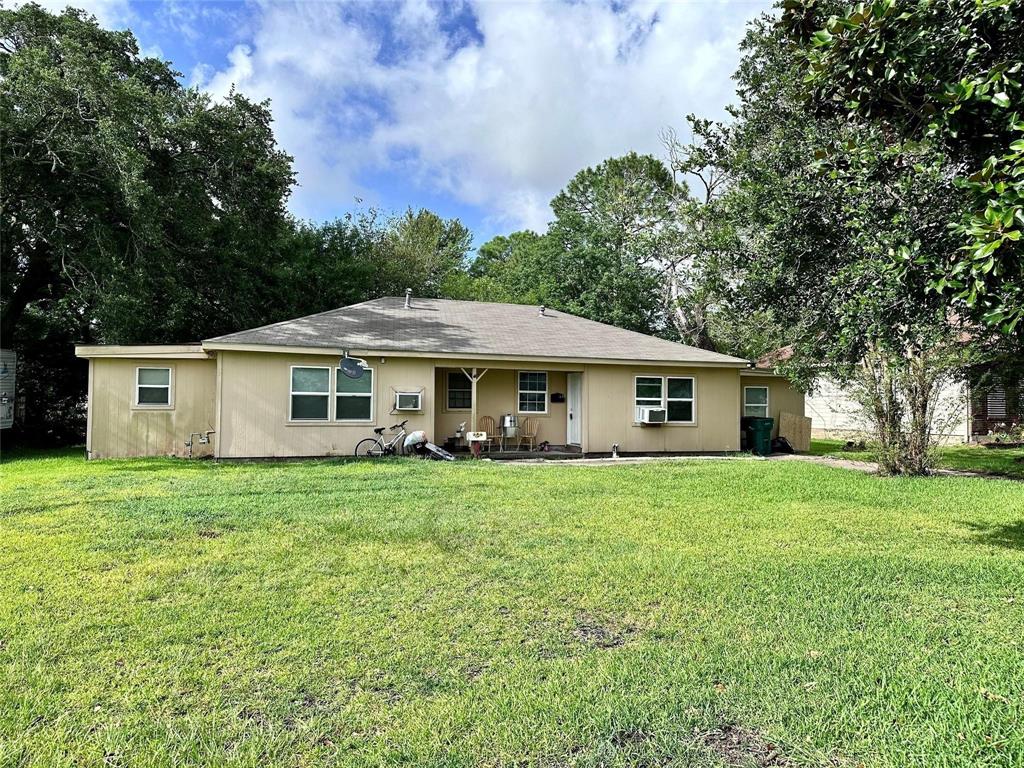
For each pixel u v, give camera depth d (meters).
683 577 4.73
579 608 4.09
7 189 14.62
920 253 4.25
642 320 28.98
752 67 12.30
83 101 13.93
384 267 28.19
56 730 2.63
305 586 4.50
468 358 13.58
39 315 18.77
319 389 12.86
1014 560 5.27
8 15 13.97
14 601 4.11
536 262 31.11
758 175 10.69
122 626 3.73
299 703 2.87
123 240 16.16
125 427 13.16
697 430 15.27
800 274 6.02
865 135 5.09
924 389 10.95
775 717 2.74
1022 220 3.19
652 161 31.53
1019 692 2.96
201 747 2.52
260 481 9.34
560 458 14.11
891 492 8.82
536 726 2.67
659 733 2.63
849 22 3.99
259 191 19.03
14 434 17.58
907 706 2.84
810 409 23.94
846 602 4.21
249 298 19.64
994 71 3.52
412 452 13.27
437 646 3.48
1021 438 14.02
